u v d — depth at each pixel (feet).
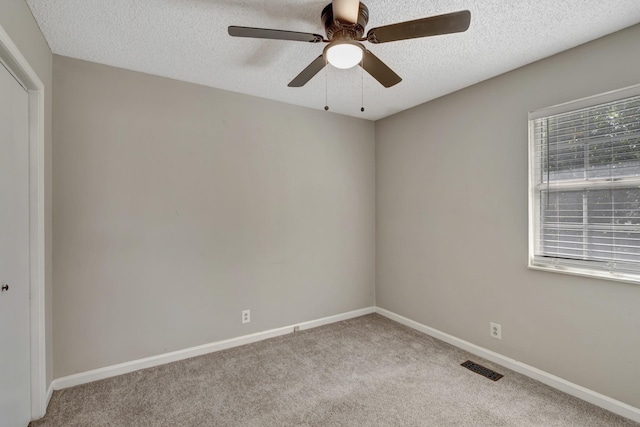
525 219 7.64
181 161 8.49
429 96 9.66
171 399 6.68
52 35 6.31
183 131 8.52
